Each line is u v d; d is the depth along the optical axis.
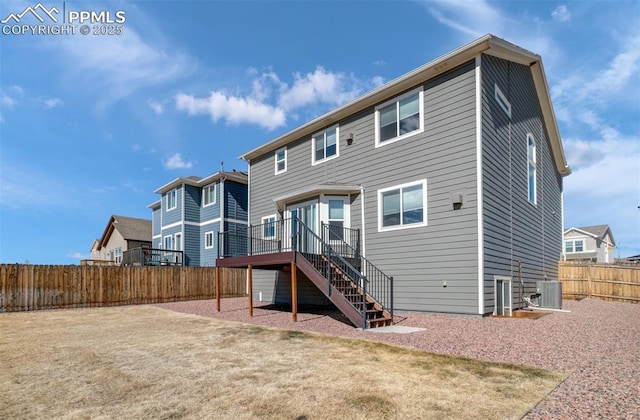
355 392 4.28
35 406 4.07
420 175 10.55
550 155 16.88
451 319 9.00
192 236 24.59
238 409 3.88
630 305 13.27
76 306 14.81
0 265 13.34
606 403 3.85
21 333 8.69
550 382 4.50
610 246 39.12
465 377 4.73
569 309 11.71
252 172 17.36
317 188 12.18
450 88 10.08
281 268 13.23
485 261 9.23
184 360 5.88
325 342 6.91
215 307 13.78
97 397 4.31
